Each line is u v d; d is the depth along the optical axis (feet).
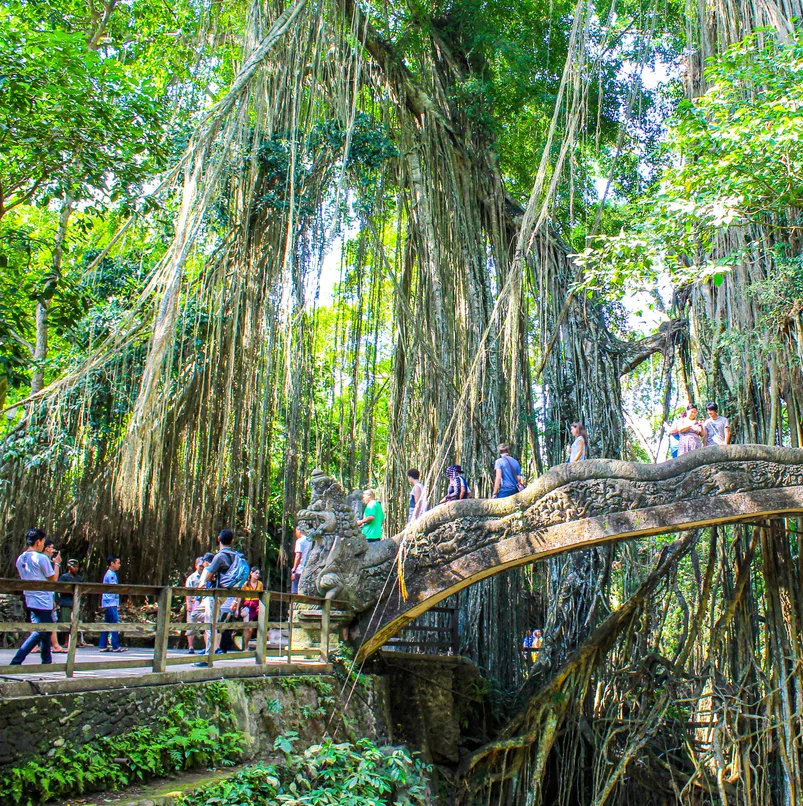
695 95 52.06
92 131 37.81
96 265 54.03
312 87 52.95
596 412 56.34
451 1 64.64
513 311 53.16
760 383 44.62
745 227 45.37
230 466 50.67
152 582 51.78
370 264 64.03
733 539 46.06
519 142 74.95
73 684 20.15
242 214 51.98
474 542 36.14
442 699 41.91
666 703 43.19
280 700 28.73
